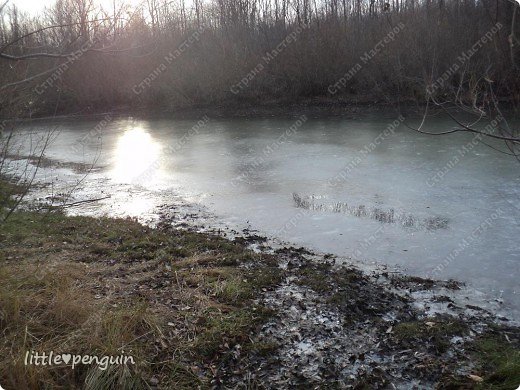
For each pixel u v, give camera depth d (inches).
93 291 235.9
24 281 224.2
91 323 191.3
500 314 231.5
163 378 173.8
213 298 239.9
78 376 167.8
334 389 173.0
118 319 196.2
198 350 192.9
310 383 176.2
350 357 193.2
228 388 173.0
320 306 237.3
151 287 249.0
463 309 236.4
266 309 229.5
